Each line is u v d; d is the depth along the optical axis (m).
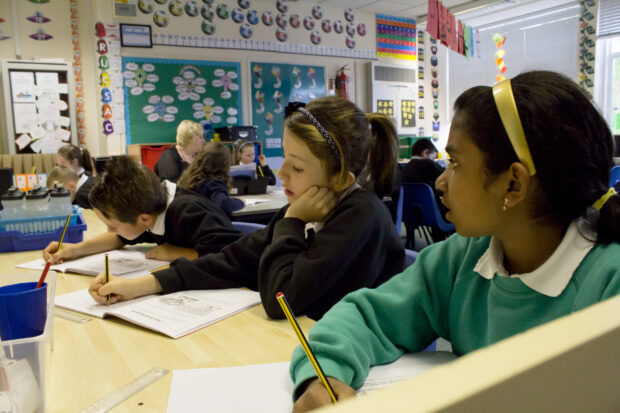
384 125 1.20
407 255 1.30
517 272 0.68
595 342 0.20
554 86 0.58
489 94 0.60
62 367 0.73
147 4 5.07
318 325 0.74
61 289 1.20
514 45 6.96
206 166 3.10
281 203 3.24
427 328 0.82
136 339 0.84
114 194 1.38
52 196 1.84
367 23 6.76
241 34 5.71
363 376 0.67
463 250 0.80
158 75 5.22
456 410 0.16
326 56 6.43
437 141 7.70
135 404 0.62
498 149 0.58
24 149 4.54
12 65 4.44
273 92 6.02
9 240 1.70
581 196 0.58
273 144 6.10
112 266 1.41
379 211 1.13
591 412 0.20
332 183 1.14
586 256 0.60
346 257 1.03
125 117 5.07
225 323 0.92
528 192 0.59
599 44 6.18
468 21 7.02
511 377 0.17
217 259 1.18
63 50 4.77
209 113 5.59
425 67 7.45
